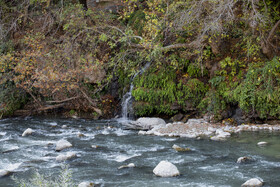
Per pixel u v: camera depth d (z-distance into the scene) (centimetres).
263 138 829
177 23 1075
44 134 962
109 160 660
